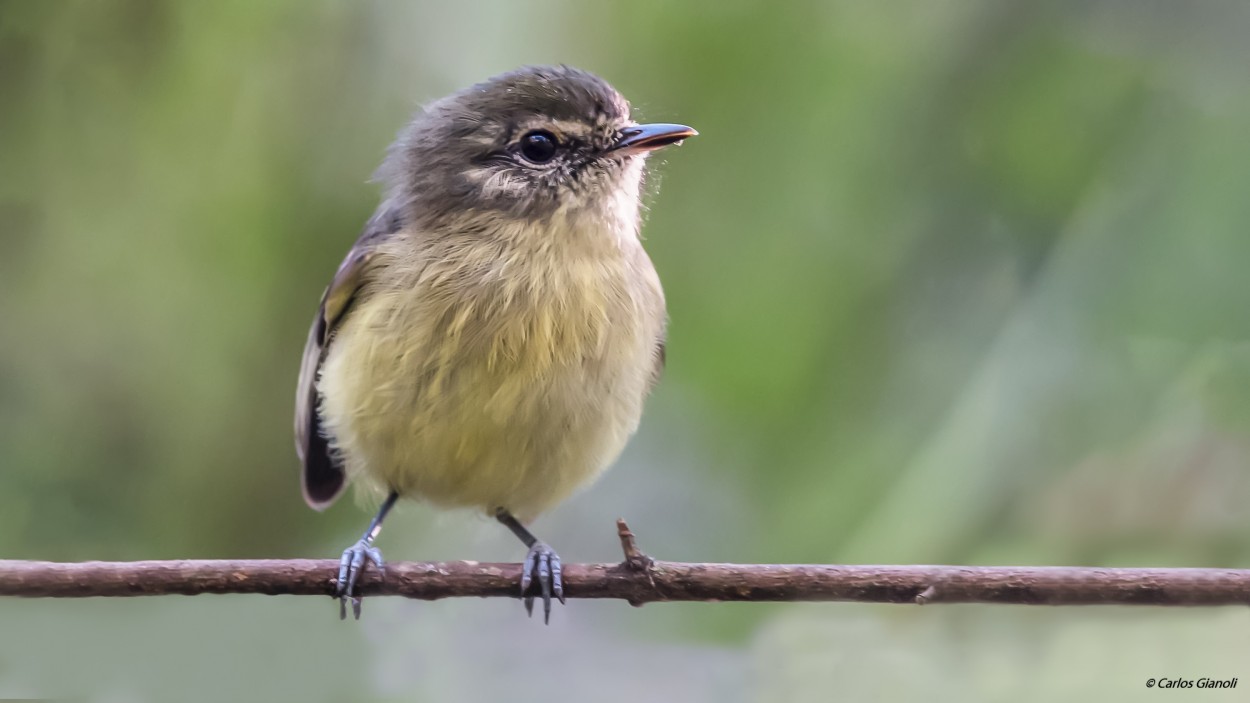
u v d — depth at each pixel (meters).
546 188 2.09
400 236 2.10
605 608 2.14
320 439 2.12
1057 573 2.06
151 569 2.06
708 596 2.06
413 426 2.09
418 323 2.09
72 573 2.06
